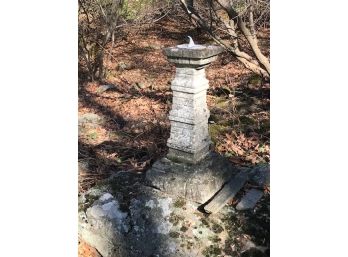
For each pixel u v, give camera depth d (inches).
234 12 171.0
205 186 117.6
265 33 242.2
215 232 108.3
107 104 218.8
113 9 253.4
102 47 253.4
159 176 122.6
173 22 333.7
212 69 253.8
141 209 116.2
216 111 193.5
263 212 112.7
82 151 165.9
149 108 210.5
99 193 124.7
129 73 264.5
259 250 102.7
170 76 257.4
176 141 123.3
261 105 195.2
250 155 152.3
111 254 112.7
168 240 107.3
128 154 163.3
